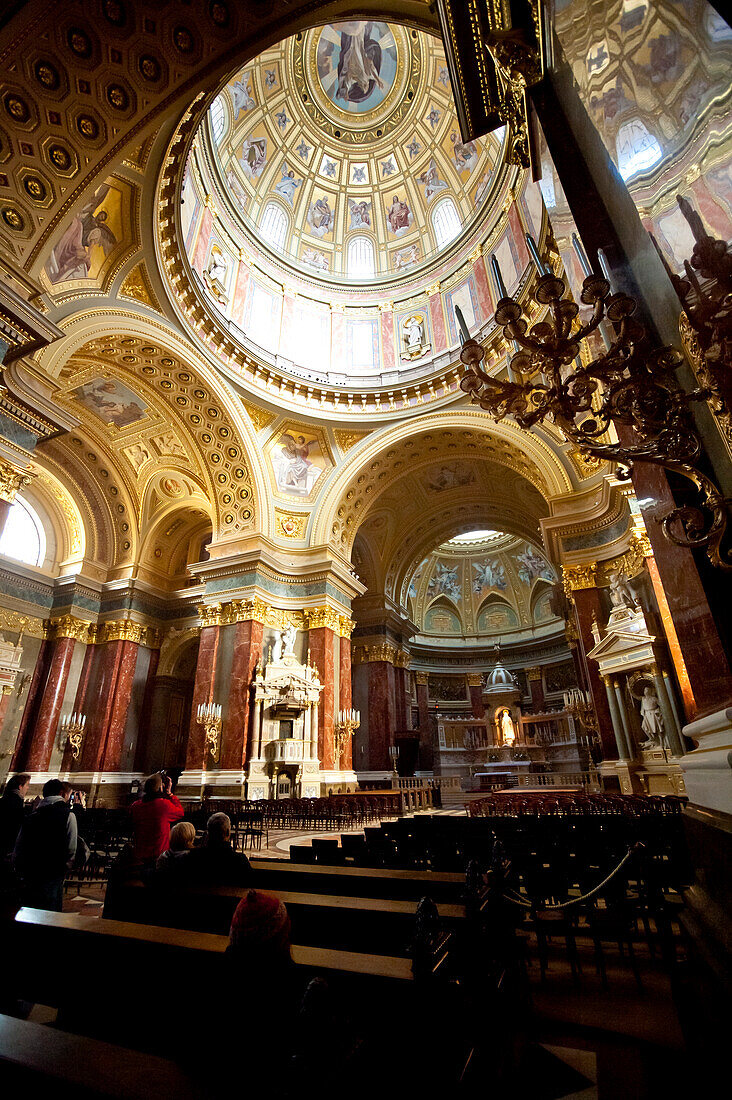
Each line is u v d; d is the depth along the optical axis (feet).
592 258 11.71
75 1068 4.83
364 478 69.36
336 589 66.44
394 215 77.00
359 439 69.05
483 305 64.03
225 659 58.34
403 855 19.65
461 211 70.59
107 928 8.88
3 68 25.34
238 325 60.95
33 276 31.60
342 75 70.28
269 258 68.64
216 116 57.98
